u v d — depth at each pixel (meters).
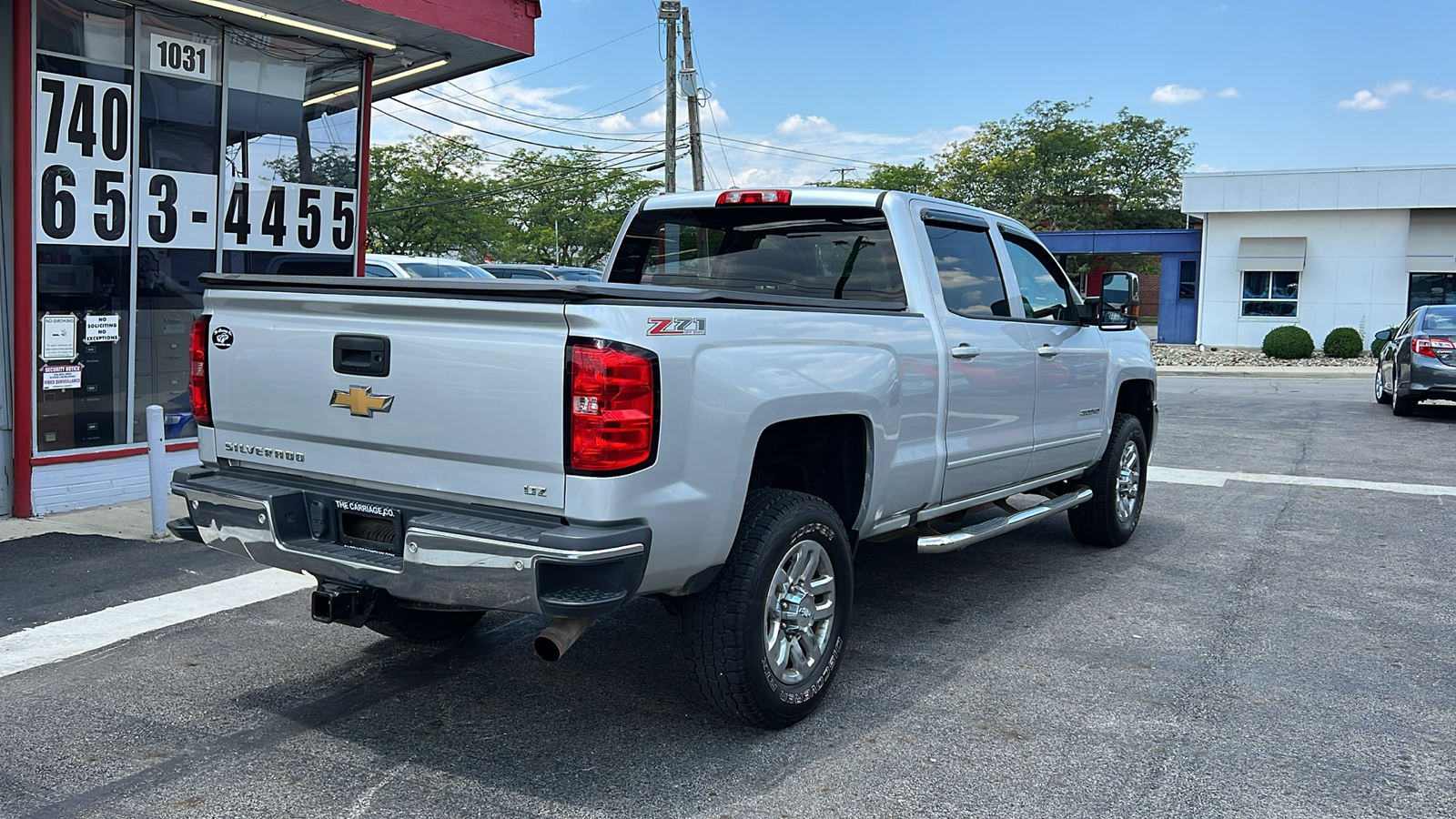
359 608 3.64
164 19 8.13
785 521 3.86
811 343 4.03
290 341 3.85
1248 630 5.31
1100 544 7.03
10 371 7.50
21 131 7.33
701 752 3.83
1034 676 4.63
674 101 30.14
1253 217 32.50
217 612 5.44
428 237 48.38
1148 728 4.07
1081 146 51.03
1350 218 31.45
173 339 8.45
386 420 3.62
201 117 8.48
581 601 3.19
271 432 3.98
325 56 9.27
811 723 4.09
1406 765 3.76
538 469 3.32
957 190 54.19
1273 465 10.52
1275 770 3.72
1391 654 4.95
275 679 4.54
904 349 4.57
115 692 4.39
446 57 9.85
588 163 60.59
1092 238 36.50
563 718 4.14
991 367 5.27
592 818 3.33
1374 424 13.93
